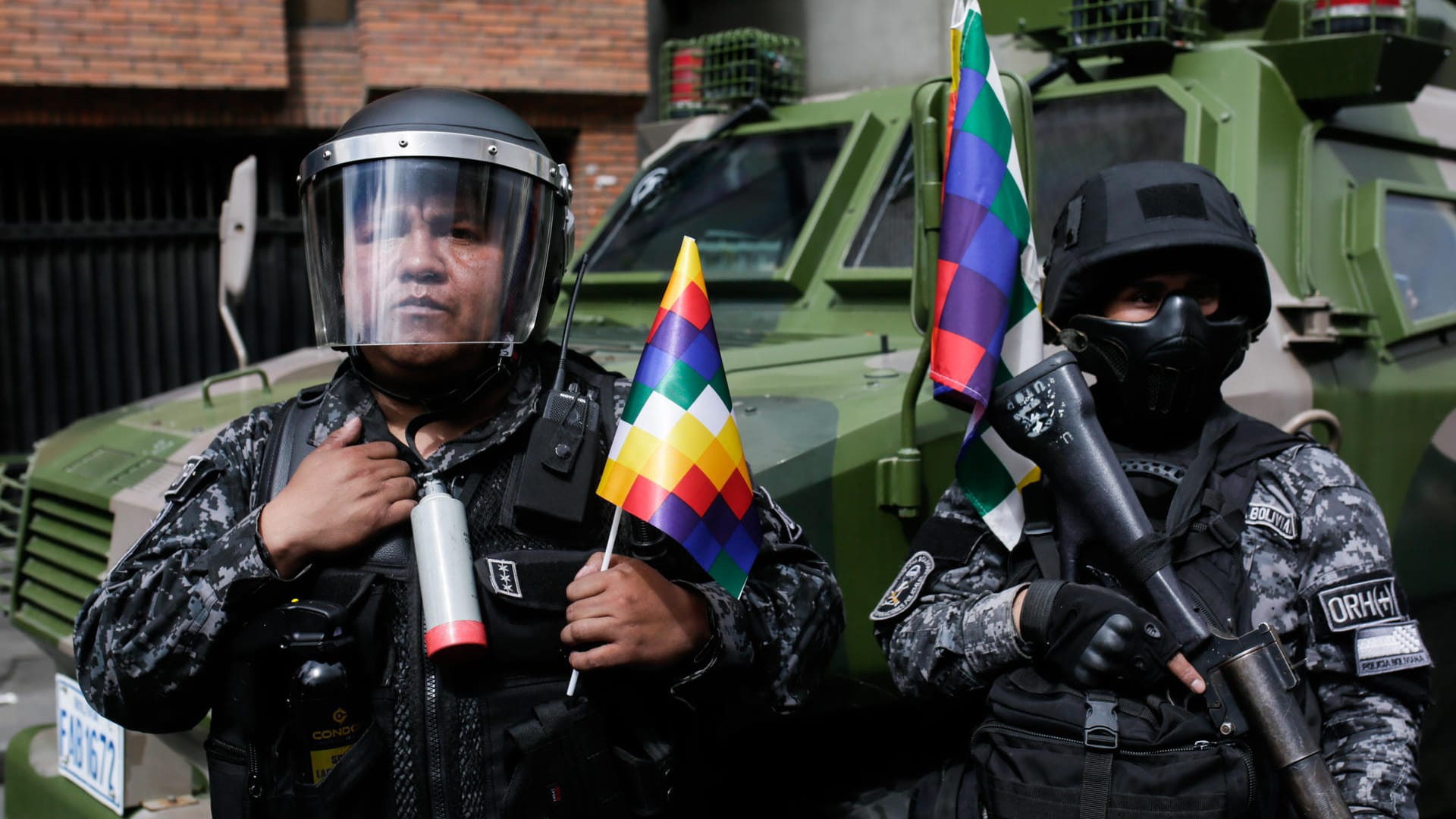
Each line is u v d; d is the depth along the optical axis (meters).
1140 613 1.63
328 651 1.48
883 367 2.70
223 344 7.86
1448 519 3.29
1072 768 1.62
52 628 2.87
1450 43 4.21
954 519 1.95
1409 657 1.67
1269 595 1.72
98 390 7.65
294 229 7.90
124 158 7.58
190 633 1.52
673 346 1.61
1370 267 3.21
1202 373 1.80
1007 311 1.86
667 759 1.61
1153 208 1.82
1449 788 3.27
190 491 1.67
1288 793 1.59
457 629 1.48
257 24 7.30
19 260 7.44
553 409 1.66
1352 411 3.04
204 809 2.58
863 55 7.25
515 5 7.66
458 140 1.56
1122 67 3.44
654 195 4.10
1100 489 1.73
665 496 1.55
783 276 3.47
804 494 2.14
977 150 1.88
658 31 8.34
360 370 1.69
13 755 3.09
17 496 3.79
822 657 1.73
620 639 1.51
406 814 1.53
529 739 1.51
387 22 7.46
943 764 2.13
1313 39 3.15
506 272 1.59
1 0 6.87
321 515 1.52
